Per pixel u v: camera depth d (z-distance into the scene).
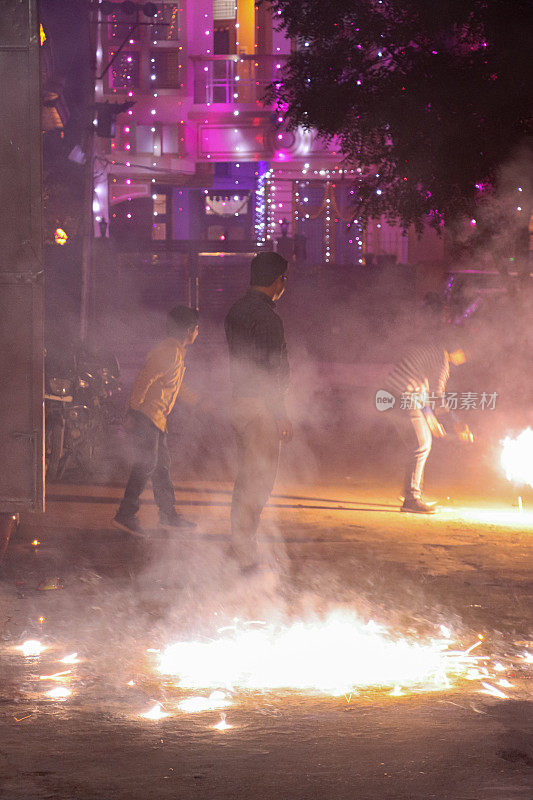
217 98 42.53
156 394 8.29
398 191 16.06
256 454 6.88
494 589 6.69
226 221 47.34
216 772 3.36
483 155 14.77
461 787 3.23
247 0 41.50
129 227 42.91
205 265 36.47
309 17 15.98
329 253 42.06
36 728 3.84
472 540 8.49
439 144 14.84
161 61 42.12
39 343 7.22
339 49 15.97
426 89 14.68
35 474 7.30
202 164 42.91
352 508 10.12
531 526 9.21
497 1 14.19
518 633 5.57
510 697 4.36
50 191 20.69
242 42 41.78
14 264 7.16
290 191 42.97
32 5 7.02
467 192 15.36
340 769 3.40
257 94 42.03
